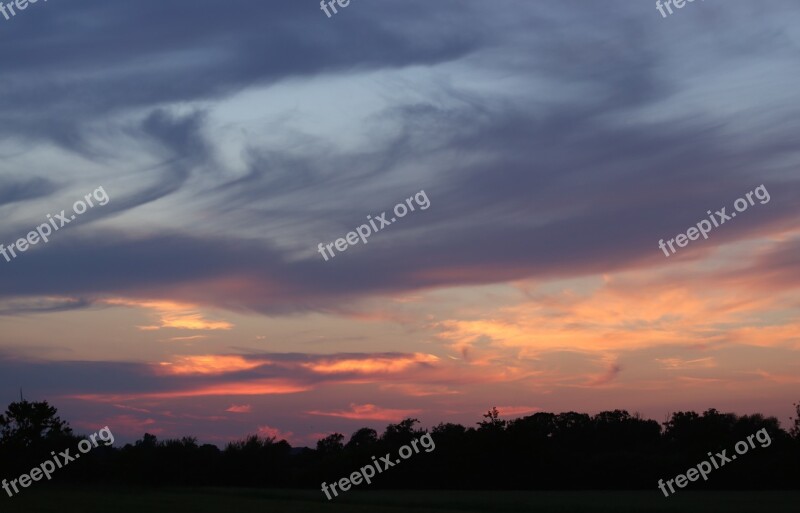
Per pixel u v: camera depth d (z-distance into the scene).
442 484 106.44
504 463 106.06
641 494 88.56
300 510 64.44
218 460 116.94
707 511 62.62
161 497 84.50
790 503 70.88
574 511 63.72
